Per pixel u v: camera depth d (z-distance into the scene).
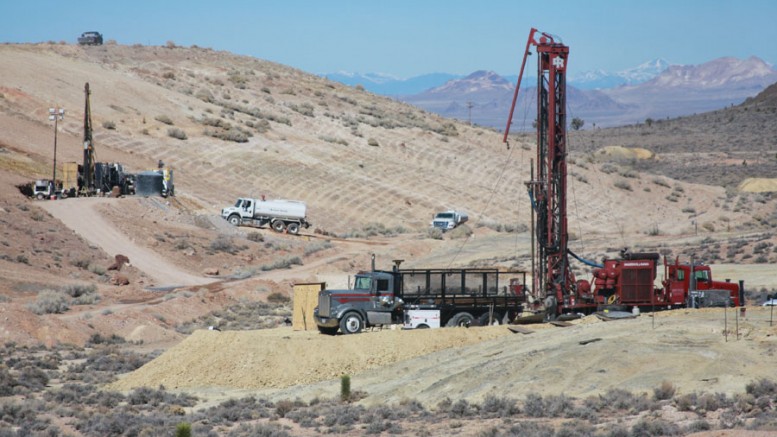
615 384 46.94
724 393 42.97
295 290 76.44
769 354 47.69
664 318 60.53
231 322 93.06
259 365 60.47
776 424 36.00
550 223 70.88
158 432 45.03
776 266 107.25
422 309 66.75
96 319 85.69
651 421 39.56
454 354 58.94
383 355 60.47
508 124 73.25
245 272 125.44
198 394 57.84
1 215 121.75
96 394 56.88
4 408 49.41
